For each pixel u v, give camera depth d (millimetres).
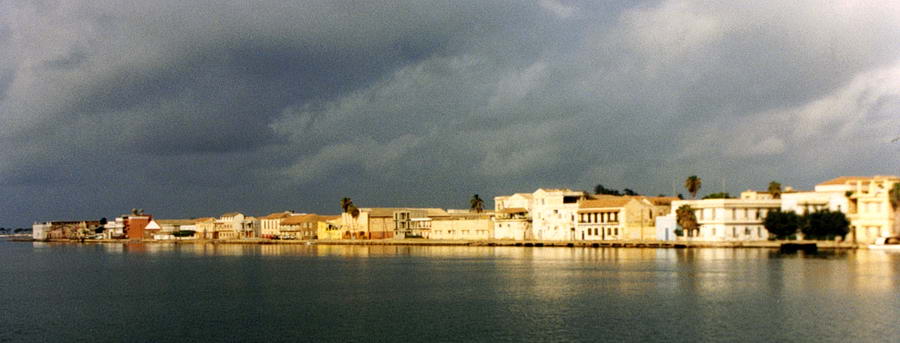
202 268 149875
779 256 138750
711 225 177500
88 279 125312
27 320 75688
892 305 73000
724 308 74188
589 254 163875
